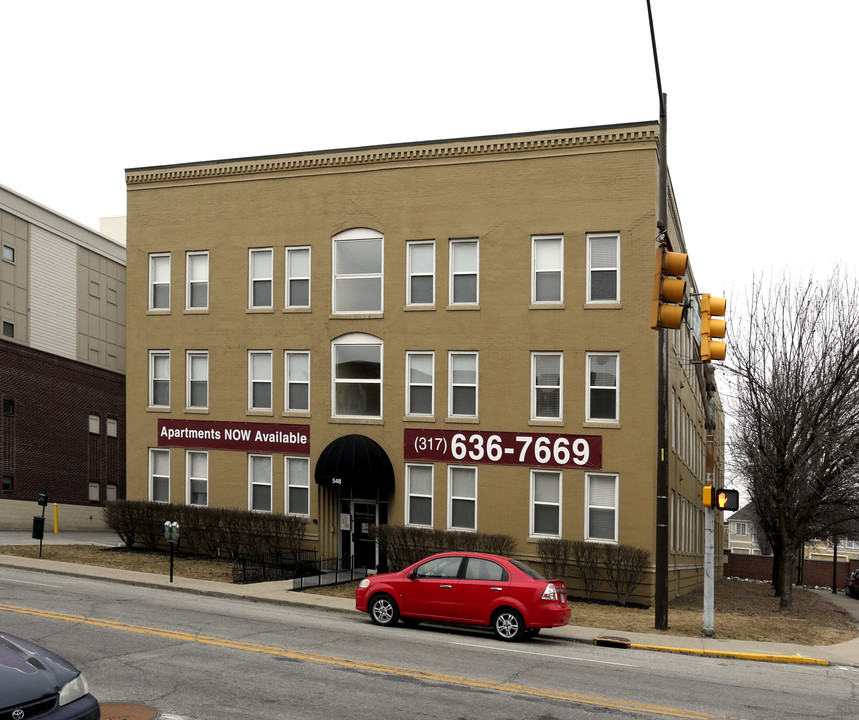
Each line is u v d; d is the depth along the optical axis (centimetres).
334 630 1605
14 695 667
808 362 2616
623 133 2491
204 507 2873
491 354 2602
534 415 2559
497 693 1138
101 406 4244
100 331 4559
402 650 1421
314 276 2836
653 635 1766
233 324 2938
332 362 2805
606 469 2466
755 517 5966
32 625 1458
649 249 2461
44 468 3831
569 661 1422
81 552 2755
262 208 2916
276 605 1980
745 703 1167
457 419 2625
